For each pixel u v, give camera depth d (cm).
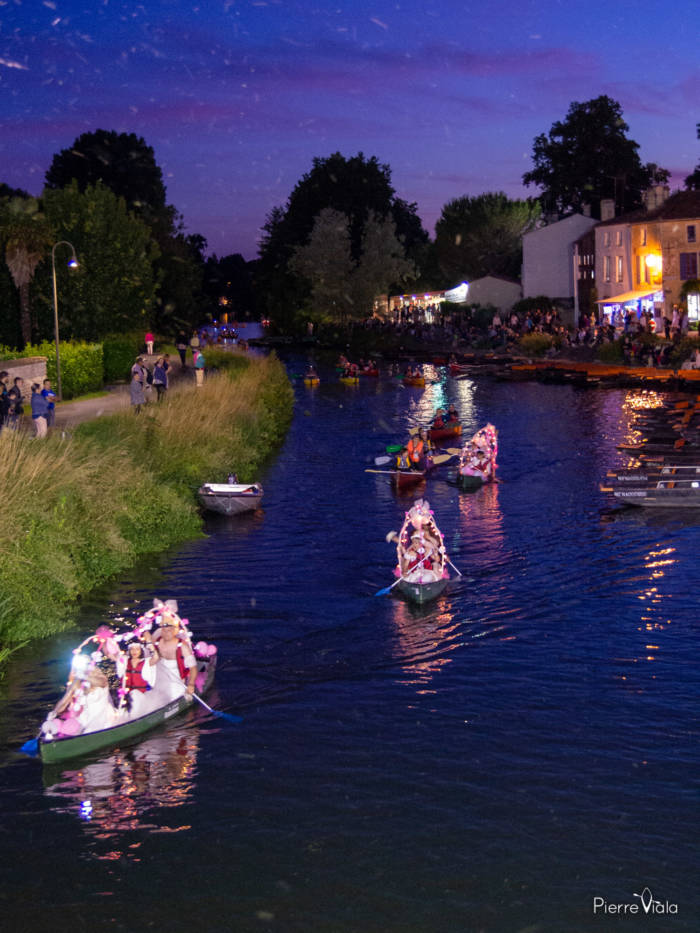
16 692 1455
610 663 1547
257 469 3262
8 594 1684
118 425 2736
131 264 6003
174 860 1045
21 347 5278
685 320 6656
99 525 2042
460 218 12000
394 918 951
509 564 2102
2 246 4869
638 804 1132
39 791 1186
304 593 1902
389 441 3931
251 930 938
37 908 971
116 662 1363
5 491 1853
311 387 6462
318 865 1031
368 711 1389
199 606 1825
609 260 8619
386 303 11812
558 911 955
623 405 4906
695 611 1783
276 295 12694
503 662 1558
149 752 1280
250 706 1412
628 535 2333
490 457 3002
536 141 11525
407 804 1143
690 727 1323
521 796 1153
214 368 5525
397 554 2134
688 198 7762
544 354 7556
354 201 12219
